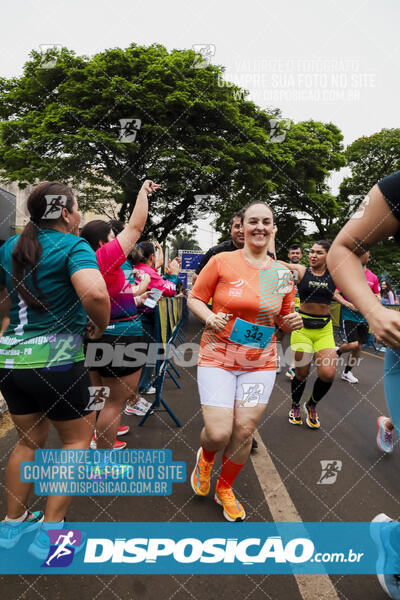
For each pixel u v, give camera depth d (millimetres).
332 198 18766
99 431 2406
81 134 11992
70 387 1622
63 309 1624
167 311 4023
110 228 2561
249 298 2012
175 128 13047
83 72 12500
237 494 2299
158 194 14969
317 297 3449
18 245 1601
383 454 2951
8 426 3199
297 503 2205
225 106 13273
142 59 13070
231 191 14867
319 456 2889
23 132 13781
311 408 3549
